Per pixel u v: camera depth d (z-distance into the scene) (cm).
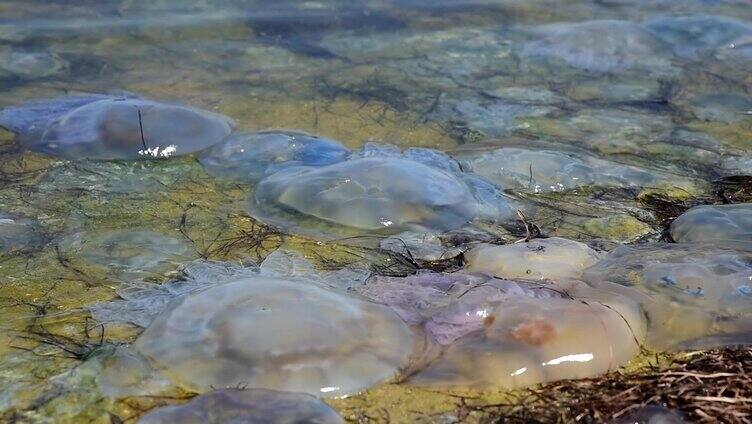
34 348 139
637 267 153
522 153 190
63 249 161
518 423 129
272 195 174
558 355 135
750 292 147
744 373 134
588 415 129
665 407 129
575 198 181
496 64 243
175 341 136
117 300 148
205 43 247
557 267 154
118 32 250
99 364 135
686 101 225
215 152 191
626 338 139
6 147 191
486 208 175
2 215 169
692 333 142
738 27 262
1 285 151
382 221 167
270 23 261
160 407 126
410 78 233
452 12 276
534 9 282
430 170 178
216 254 161
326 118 211
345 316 138
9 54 234
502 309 141
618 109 220
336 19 266
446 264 160
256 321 135
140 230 166
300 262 157
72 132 193
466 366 135
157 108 197
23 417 128
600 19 276
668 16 278
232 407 125
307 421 123
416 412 130
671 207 178
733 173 192
